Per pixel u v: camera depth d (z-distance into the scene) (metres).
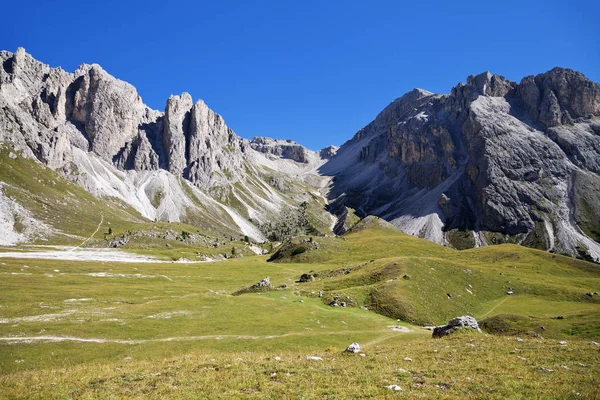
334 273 110.12
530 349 34.31
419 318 70.94
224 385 24.92
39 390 25.52
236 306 70.50
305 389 23.77
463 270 110.25
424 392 22.97
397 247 181.88
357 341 52.84
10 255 149.50
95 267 134.38
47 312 66.69
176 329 56.00
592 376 25.52
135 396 23.23
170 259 188.00
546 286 113.81
